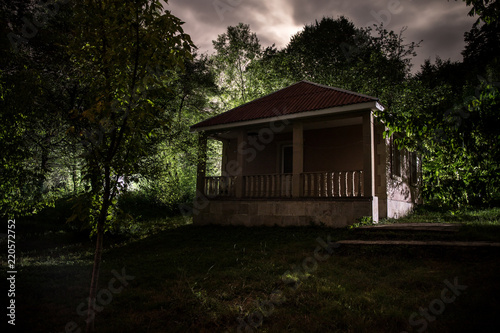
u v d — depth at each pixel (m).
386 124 5.96
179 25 3.51
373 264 5.91
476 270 4.84
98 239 3.53
